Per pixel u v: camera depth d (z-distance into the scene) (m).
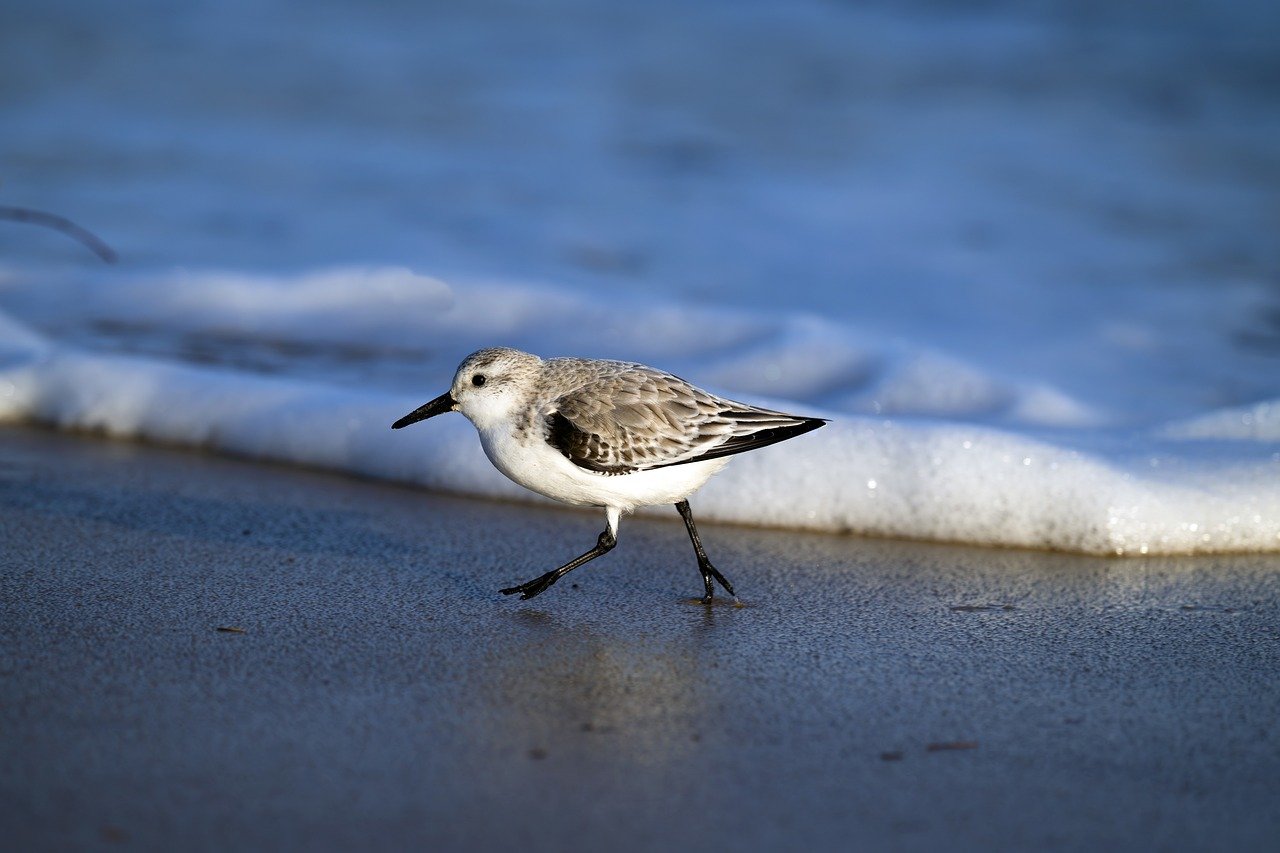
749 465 10.82
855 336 13.88
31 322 15.30
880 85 24.97
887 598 8.77
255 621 7.88
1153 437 11.32
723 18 27.86
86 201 18.94
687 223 18.59
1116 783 5.95
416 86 24.45
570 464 8.21
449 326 15.47
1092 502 10.05
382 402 12.20
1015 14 28.38
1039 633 8.07
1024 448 10.41
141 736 6.15
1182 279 16.55
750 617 8.33
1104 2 28.31
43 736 6.10
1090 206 19.27
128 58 25.19
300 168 20.55
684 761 6.07
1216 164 21.14
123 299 16.11
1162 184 20.22
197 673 6.98
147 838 5.20
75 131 21.69
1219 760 6.21
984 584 9.13
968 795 5.79
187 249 17.44
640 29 27.83
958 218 18.83
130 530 9.77
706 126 22.73
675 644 7.75
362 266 16.44
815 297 16.05
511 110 23.34
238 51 26.00
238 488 11.15
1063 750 6.29
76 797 5.51
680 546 10.00
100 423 12.84
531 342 14.91
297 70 24.98
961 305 15.77
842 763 6.09
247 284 16.30
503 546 9.82
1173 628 8.19
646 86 24.81
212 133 21.94
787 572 9.37
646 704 6.77
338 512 10.58
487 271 16.70
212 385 12.93
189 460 12.02
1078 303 15.77
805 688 7.07
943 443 10.55
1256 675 7.36
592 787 5.77
